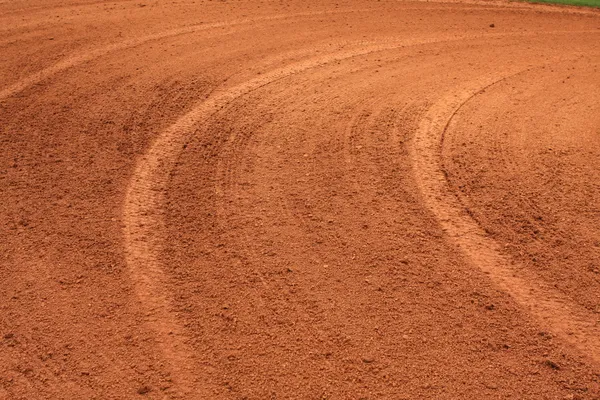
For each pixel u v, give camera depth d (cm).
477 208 686
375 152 800
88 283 573
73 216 666
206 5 1420
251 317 536
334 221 662
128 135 834
